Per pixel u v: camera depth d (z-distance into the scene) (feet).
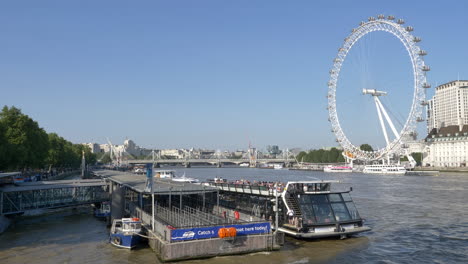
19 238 179.01
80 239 175.94
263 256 140.36
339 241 165.17
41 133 450.30
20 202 221.66
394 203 294.05
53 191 245.86
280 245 150.20
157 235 149.69
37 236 183.11
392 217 230.68
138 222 161.89
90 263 136.98
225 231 138.92
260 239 145.69
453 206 276.00
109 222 210.79
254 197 192.65
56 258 144.15
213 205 199.62
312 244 158.40
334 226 163.43
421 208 266.98
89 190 258.37
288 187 169.27
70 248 158.81
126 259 140.56
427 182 521.65
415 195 350.84
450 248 156.56
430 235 180.04
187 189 177.99
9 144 336.70
